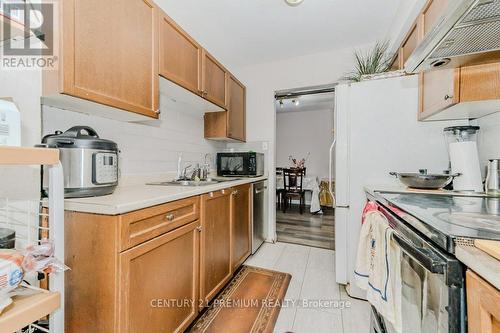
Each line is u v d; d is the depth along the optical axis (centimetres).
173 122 216
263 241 279
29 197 97
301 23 213
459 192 135
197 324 142
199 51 193
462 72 113
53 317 64
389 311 83
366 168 170
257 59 286
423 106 152
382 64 221
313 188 462
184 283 129
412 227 79
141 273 98
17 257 56
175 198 119
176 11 195
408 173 153
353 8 193
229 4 188
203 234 147
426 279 64
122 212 88
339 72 262
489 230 59
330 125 565
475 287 46
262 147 300
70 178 100
